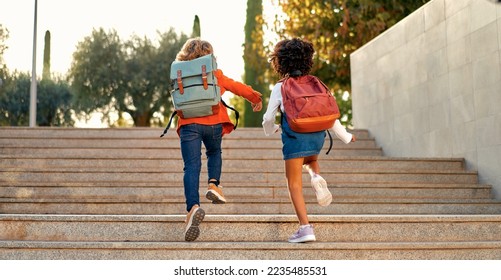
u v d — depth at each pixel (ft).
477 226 16.24
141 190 23.30
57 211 21.63
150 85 78.64
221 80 15.29
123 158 26.43
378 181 25.46
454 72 27.14
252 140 29.73
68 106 74.95
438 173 25.59
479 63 25.12
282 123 15.15
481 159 25.12
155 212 21.65
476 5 25.32
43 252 14.44
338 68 52.80
